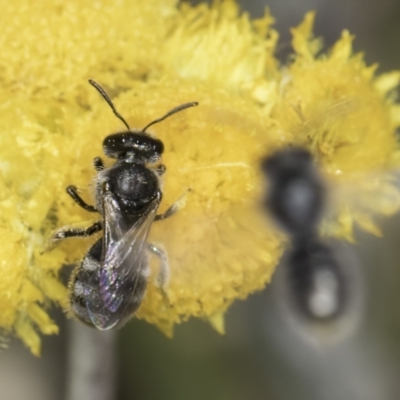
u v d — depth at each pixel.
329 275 0.09
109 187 0.09
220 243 0.09
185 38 0.10
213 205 0.09
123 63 0.10
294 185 0.09
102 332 0.10
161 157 0.09
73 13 0.09
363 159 0.09
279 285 0.09
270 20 0.10
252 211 0.09
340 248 0.09
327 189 0.09
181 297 0.09
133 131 0.09
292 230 0.09
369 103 0.09
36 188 0.09
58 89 0.09
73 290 0.09
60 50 0.09
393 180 0.09
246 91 0.09
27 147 0.09
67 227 0.09
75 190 0.09
